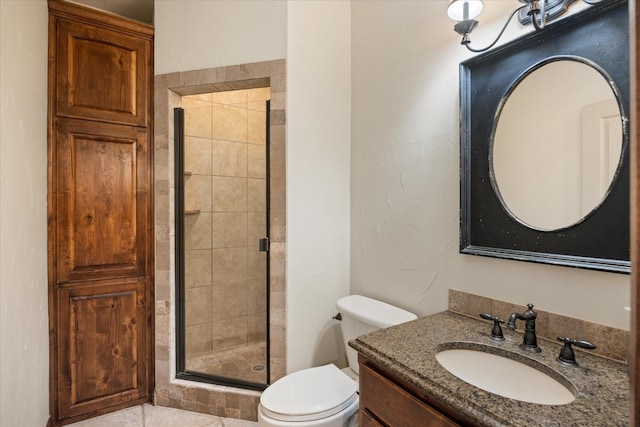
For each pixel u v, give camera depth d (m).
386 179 1.77
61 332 1.79
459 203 1.39
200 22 1.92
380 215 1.81
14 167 1.35
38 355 1.60
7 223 1.28
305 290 1.89
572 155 1.05
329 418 1.33
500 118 1.24
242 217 2.50
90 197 1.86
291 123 1.83
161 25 1.98
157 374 2.00
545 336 1.12
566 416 0.72
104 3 2.13
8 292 1.28
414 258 1.61
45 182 1.72
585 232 1.02
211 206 2.41
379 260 1.81
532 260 1.14
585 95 1.02
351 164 2.01
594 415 0.72
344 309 1.66
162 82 1.97
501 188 1.24
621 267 0.94
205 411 1.93
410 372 0.92
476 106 1.32
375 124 1.83
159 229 1.98
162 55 1.97
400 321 1.46
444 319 1.33
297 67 1.84
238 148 2.42
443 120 1.47
